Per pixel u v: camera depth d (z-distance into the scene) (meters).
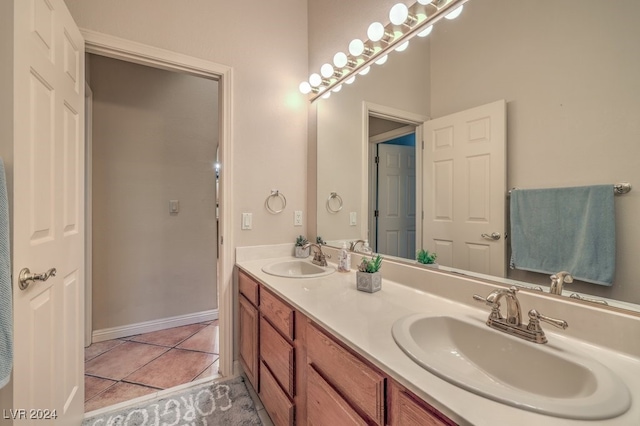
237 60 1.97
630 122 0.77
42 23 1.04
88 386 1.81
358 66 1.71
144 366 2.05
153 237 2.61
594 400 0.56
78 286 1.42
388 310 1.08
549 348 0.78
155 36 1.71
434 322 0.98
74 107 1.36
